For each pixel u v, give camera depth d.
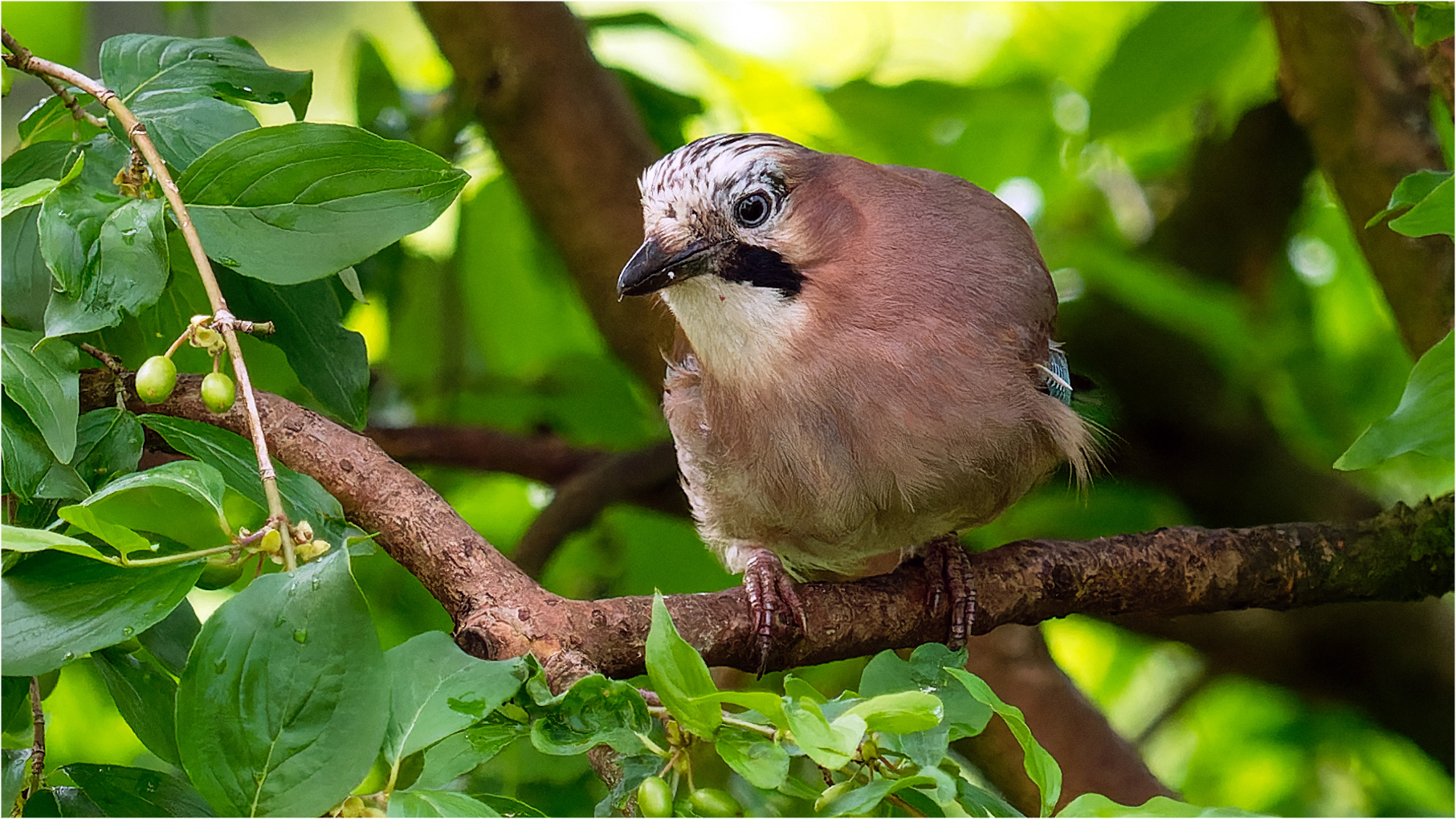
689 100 8.48
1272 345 8.84
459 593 4.45
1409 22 5.74
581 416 8.70
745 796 4.73
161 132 4.36
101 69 4.53
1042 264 6.46
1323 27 6.94
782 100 8.60
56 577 3.27
